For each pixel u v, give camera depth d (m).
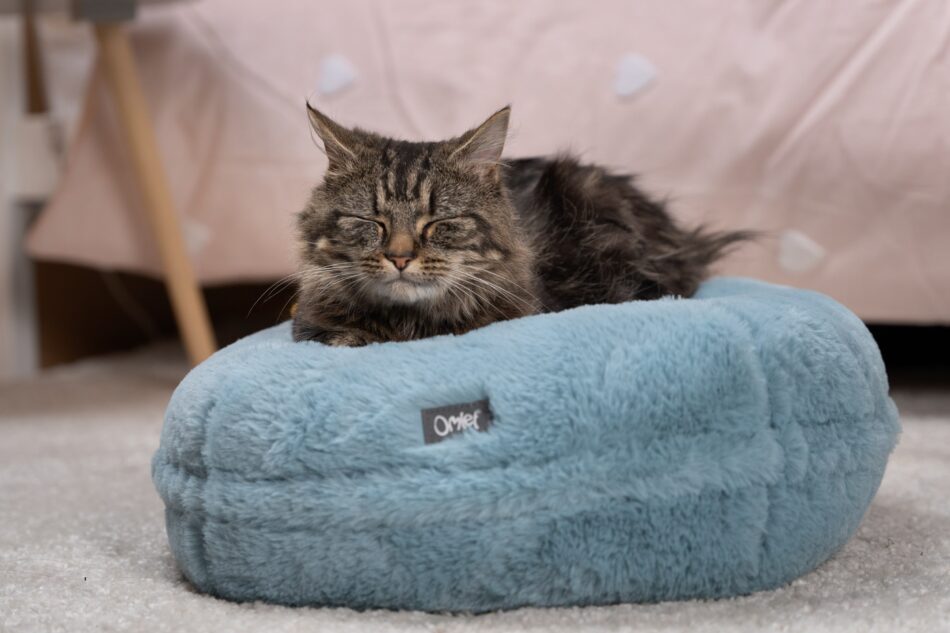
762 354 1.42
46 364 4.16
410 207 1.76
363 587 1.39
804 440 1.43
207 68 3.35
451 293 1.80
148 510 2.02
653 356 1.37
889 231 2.76
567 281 2.10
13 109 4.02
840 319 1.63
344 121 3.22
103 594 1.49
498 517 1.35
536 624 1.34
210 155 3.34
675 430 1.37
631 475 1.36
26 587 1.53
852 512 1.53
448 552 1.36
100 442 2.71
